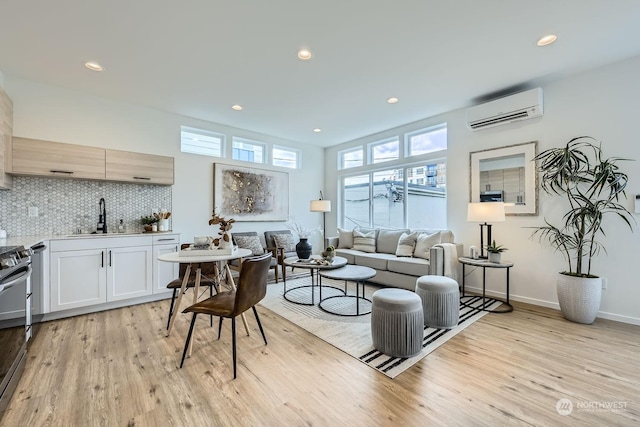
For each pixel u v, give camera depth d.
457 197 4.06
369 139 5.42
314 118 4.42
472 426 1.43
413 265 3.72
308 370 1.96
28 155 2.92
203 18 2.12
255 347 2.30
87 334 2.52
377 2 1.96
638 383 1.79
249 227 5.10
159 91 3.41
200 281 2.74
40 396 1.67
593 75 2.94
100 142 3.56
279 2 1.95
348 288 4.12
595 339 2.40
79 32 2.27
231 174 4.82
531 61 2.77
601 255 2.90
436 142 4.45
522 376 1.87
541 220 3.30
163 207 4.09
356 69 2.91
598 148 2.91
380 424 1.46
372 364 2.04
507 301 3.25
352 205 5.89
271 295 3.74
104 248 3.09
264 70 2.92
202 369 1.97
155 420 1.49
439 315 2.64
